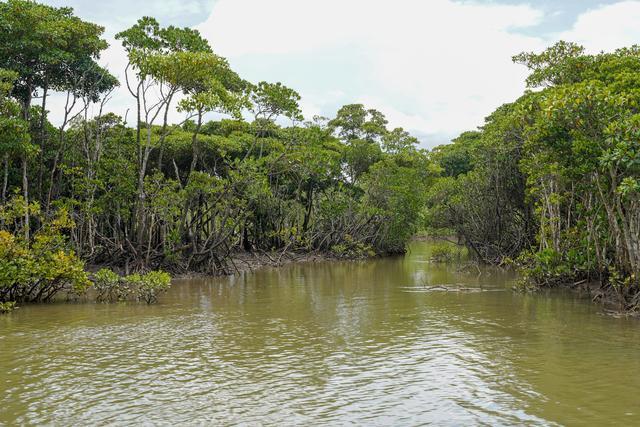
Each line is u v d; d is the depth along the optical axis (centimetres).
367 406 900
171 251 2898
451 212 4403
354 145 5041
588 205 2122
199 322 1623
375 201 4794
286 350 1274
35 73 2755
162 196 2842
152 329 1518
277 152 3822
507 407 890
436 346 1304
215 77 3008
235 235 4125
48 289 2002
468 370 1099
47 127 2975
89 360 1187
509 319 1642
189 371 1102
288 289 2448
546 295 2136
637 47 2209
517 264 2986
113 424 830
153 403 918
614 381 1018
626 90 1794
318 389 987
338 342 1355
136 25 2628
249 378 1054
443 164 6700
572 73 2298
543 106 1797
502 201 3609
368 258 4631
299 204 4488
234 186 3070
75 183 2934
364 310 1841
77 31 2716
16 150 2284
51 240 1980
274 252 4328
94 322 1617
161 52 2638
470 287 2411
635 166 1577
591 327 1508
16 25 2494
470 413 866
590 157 1694
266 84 3195
